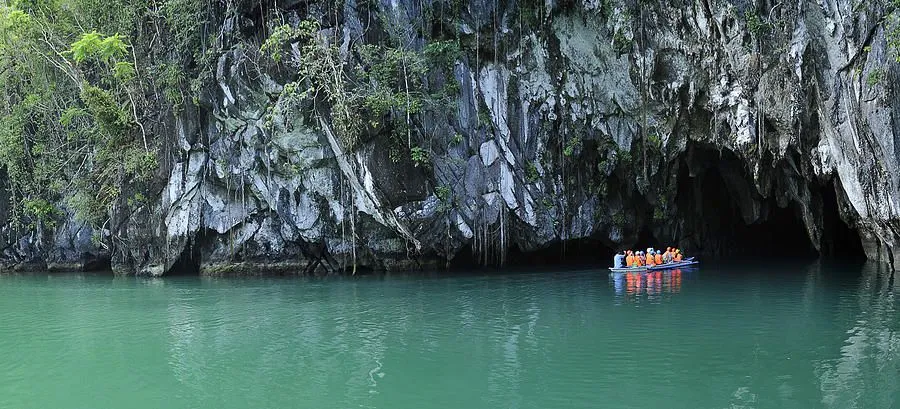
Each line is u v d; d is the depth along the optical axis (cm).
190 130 2317
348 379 911
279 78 2083
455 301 1558
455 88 2172
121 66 2269
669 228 2591
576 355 1002
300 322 1341
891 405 738
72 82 2634
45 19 2434
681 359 962
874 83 1609
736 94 1981
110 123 2408
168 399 850
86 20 2466
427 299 1602
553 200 2305
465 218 2214
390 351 1063
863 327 1149
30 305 1675
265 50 2086
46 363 1051
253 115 2178
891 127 1617
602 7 2114
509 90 2250
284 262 2355
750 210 2528
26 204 2728
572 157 2317
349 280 2059
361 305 1534
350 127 2034
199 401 838
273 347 1120
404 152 2122
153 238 2428
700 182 2636
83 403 847
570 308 1414
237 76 2133
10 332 1305
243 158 2266
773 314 1291
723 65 1986
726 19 1903
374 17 2098
